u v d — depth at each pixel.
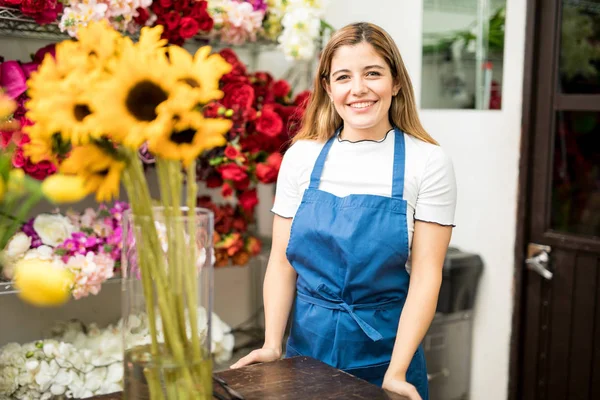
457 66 2.79
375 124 1.64
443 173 1.64
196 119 0.84
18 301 2.56
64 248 2.18
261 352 1.60
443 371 2.73
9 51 2.47
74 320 2.58
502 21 2.59
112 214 2.30
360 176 1.68
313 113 1.82
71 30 2.08
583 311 2.41
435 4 2.85
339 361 1.65
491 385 2.72
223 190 2.55
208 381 1.00
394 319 1.67
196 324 0.97
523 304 2.60
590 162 2.37
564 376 2.48
